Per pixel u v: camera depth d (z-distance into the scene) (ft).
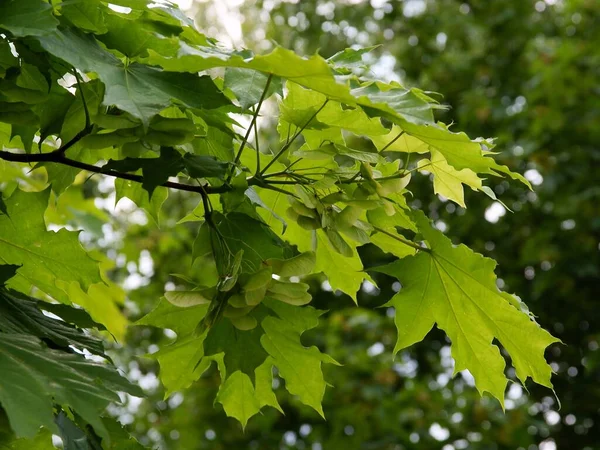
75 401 1.82
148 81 2.05
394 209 2.45
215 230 2.33
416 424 7.44
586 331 8.43
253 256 2.50
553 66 8.21
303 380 2.71
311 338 8.25
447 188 2.65
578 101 8.23
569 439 8.53
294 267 2.24
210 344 2.53
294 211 2.32
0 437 2.15
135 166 2.17
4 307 2.21
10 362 1.83
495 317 2.67
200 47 2.16
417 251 2.69
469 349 2.77
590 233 8.07
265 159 2.73
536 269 8.47
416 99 2.05
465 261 2.60
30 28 1.95
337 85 1.97
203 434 8.18
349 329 8.09
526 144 8.05
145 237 8.14
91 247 8.01
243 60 1.97
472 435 7.58
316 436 7.90
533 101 8.33
